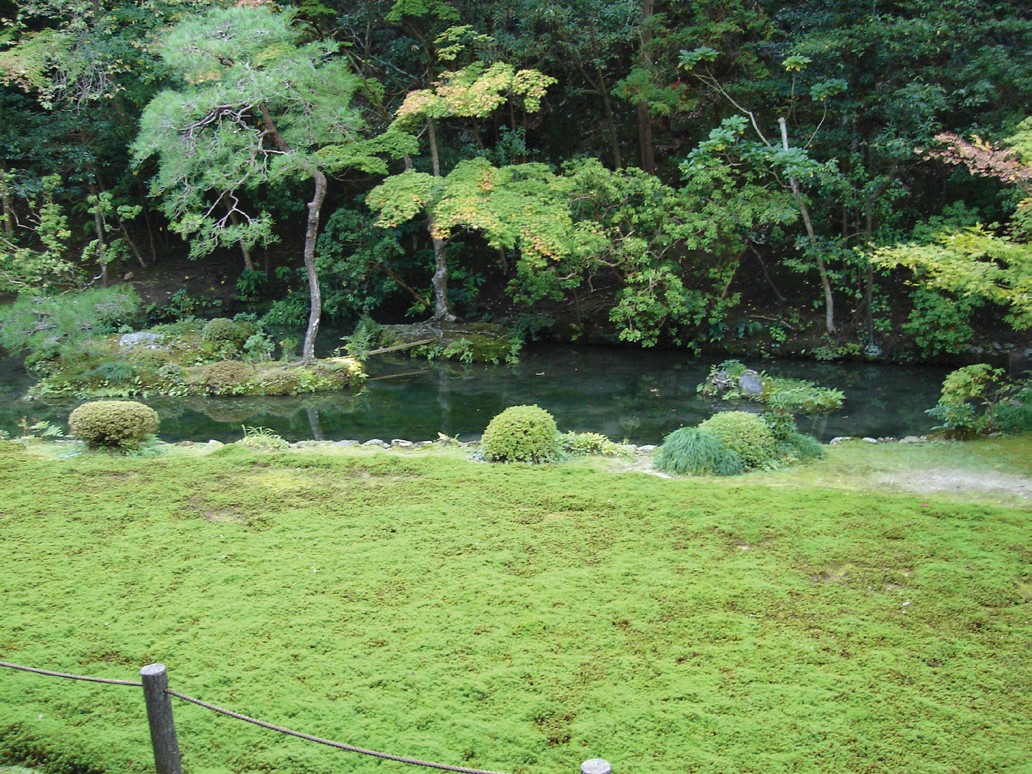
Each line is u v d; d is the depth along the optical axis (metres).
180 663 4.95
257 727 4.37
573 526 6.88
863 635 5.14
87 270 19.84
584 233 14.22
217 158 13.48
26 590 5.89
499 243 14.32
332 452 9.28
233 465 8.61
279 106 14.47
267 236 14.62
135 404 9.53
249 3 14.88
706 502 7.35
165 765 3.85
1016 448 8.84
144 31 16.95
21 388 13.77
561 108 19.75
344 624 5.37
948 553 6.24
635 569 6.06
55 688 4.73
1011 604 5.50
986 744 4.12
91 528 7.00
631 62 17.86
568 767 4.02
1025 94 13.03
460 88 14.52
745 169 16.92
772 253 17.61
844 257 14.49
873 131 14.91
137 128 18.27
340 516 7.20
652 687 4.64
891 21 13.58
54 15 16.50
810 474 8.23
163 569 6.21
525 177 15.70
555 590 5.77
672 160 18.86
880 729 4.25
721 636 5.14
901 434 10.77
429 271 19.03
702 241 14.45
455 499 7.54
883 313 15.10
